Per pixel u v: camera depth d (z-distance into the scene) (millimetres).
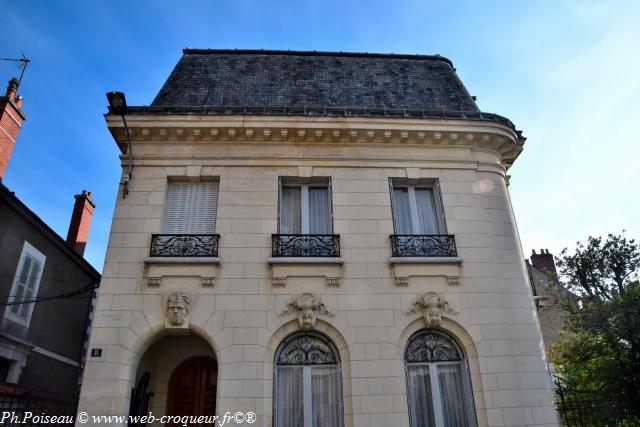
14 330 12430
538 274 23984
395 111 11453
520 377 9516
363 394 9086
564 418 9820
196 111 11008
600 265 13844
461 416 9422
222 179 10977
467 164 11672
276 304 9711
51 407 10391
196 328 9398
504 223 11180
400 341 9633
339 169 11328
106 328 9242
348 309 9781
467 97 13164
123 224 10297
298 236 10438
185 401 10469
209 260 9805
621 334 12602
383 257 10391
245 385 8984
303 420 9094
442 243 10664
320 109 11297
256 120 11031
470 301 10117
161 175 10930
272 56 13695
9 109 14938
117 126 10781
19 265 12680
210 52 13664
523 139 12391
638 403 11586
